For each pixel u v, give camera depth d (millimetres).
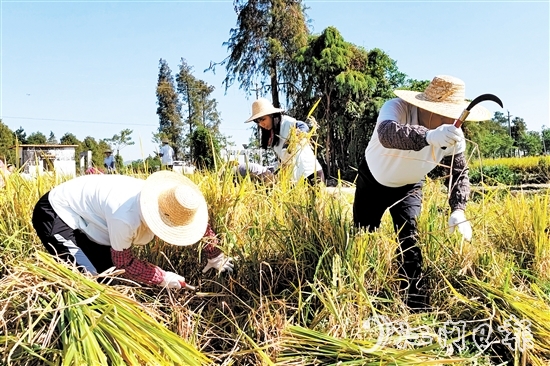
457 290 3652
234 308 3307
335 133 30703
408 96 3414
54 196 3152
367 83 30875
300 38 34750
